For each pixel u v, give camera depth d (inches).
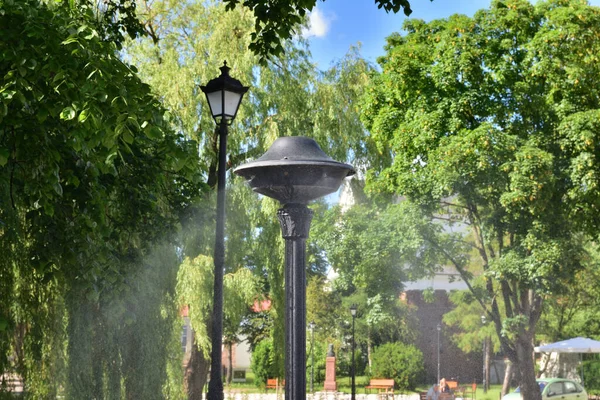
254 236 888.9
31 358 434.0
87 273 364.2
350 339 1980.8
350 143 977.5
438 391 1158.3
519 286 1027.9
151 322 528.7
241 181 883.4
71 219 360.5
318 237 1109.1
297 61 951.0
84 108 290.8
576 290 1360.7
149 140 432.1
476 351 1871.3
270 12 424.2
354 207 1122.0
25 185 331.6
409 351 1820.9
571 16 1005.8
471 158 979.9
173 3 940.0
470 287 1113.4
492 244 1152.2
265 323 1987.0
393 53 1084.5
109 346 494.0
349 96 984.9
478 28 1064.8
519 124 1030.4
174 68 895.7
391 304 1101.1
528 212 997.2
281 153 296.5
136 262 448.8
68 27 315.6
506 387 1492.4
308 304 1907.0
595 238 1022.4
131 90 330.6
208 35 931.3
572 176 965.8
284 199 294.4
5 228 386.6
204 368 914.1
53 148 333.4
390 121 1058.1
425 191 1027.3
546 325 1524.4
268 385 1446.9
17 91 299.0
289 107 920.3
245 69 893.8
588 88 998.4
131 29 550.6
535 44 1012.5
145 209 443.5
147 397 517.0
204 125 878.4
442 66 1040.8
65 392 449.4
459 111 1032.2
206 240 839.1
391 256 1080.2
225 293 832.3
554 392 1240.2
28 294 436.1
